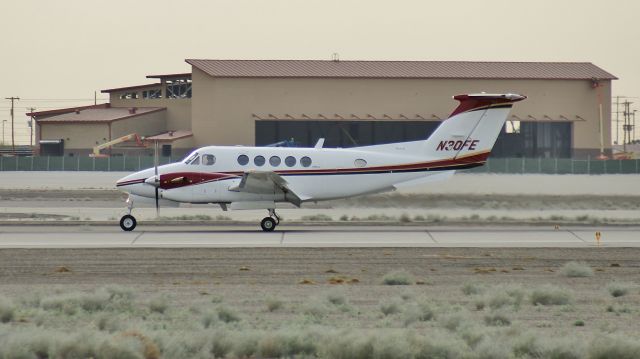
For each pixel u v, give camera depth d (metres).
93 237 125.50
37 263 99.69
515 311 70.12
